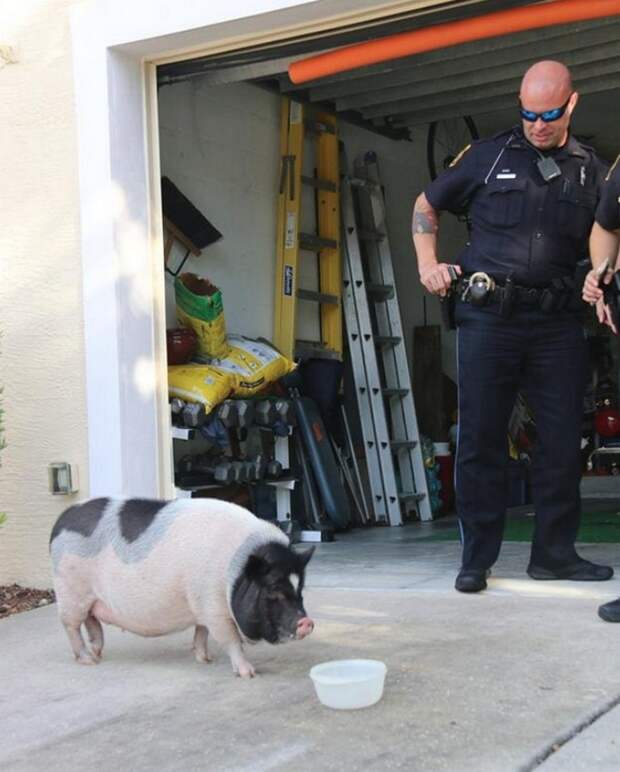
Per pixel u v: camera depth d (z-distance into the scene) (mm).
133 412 4891
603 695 2873
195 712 2973
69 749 2758
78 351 4953
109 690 3271
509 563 4977
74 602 3508
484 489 4297
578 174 4062
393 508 7320
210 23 4586
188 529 3232
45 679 3457
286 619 3004
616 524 6469
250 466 6215
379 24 4523
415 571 5020
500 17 4312
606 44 6285
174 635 3969
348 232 7590
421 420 8453
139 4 4754
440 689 3002
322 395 7121
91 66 4875
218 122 6758
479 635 3586
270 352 6328
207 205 6652
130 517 3379
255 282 6996
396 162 8516
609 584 4293
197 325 5992
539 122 3936
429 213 4309
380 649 3488
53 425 5023
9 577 5160
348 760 2508
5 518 4938
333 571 5137
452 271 4191
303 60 4820
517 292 4121
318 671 3033
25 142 5078
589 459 8898
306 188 7438
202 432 5930
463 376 4254
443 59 6109
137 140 4988
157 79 5176
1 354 5145
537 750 2492
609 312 3680
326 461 6773
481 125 9297
